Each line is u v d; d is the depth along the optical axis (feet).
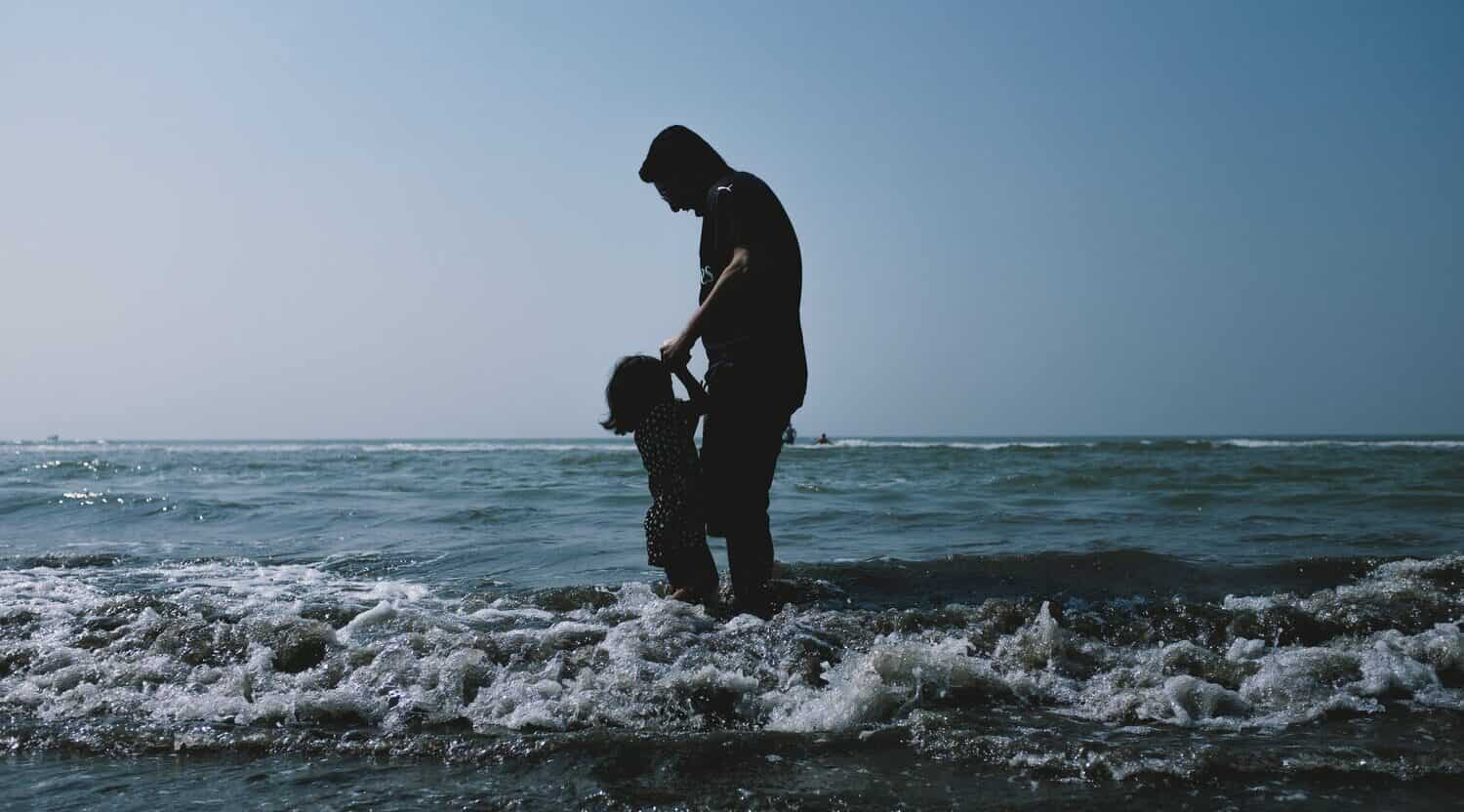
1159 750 6.71
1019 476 37.91
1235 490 30.27
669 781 6.37
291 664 9.25
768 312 11.33
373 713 7.98
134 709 8.15
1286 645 9.89
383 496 30.91
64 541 19.27
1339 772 6.35
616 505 27.04
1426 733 7.19
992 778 6.37
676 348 11.36
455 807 5.98
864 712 7.68
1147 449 93.20
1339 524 20.20
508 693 8.24
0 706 8.24
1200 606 10.88
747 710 7.96
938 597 11.89
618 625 10.36
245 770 6.71
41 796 6.23
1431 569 12.65
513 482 38.65
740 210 11.35
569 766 6.66
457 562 15.84
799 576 13.05
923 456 72.95
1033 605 11.12
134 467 57.72
